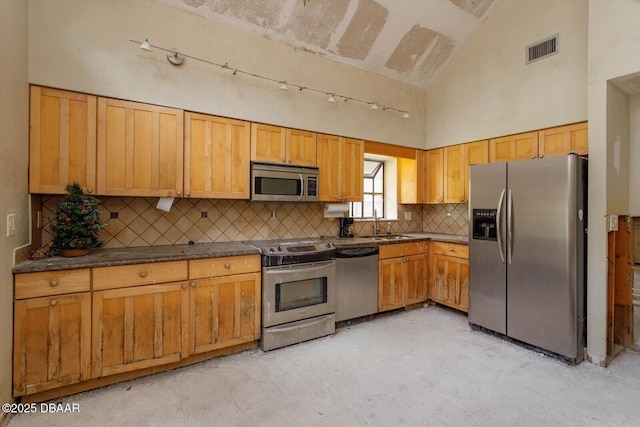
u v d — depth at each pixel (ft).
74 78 7.43
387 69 12.78
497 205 9.57
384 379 7.39
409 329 10.48
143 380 7.30
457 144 13.12
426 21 11.50
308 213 12.12
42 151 7.11
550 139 10.36
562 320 8.24
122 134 7.97
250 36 9.82
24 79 6.73
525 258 8.97
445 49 12.82
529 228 8.88
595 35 8.24
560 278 8.27
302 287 9.48
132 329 7.13
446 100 13.55
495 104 11.78
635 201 9.32
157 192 8.37
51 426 5.74
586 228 8.40
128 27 8.04
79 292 6.57
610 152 8.26
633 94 9.16
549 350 8.50
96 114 7.68
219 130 9.29
